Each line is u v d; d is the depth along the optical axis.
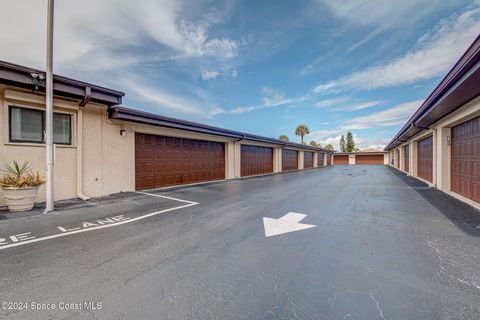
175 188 10.85
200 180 13.48
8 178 5.96
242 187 11.21
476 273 2.82
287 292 2.44
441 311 2.12
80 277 2.78
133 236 4.24
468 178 7.20
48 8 5.80
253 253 3.46
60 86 6.62
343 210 6.24
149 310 2.16
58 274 2.85
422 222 5.02
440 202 7.18
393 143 23.59
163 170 11.25
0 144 6.22
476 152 6.66
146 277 2.77
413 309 2.15
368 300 2.29
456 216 5.50
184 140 12.48
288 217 5.55
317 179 15.06
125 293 2.44
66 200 7.51
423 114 8.41
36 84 6.11
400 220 5.20
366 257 3.29
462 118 6.95
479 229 4.52
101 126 8.57
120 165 9.23
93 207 6.64
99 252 3.51
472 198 6.91
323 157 38.69
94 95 7.49
